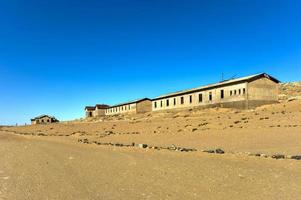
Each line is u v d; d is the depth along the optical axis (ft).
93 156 64.80
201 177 40.68
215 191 33.88
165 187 36.35
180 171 45.01
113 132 138.82
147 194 33.45
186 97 197.98
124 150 74.28
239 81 159.43
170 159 56.13
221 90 171.53
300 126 87.30
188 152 63.31
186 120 140.97
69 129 189.57
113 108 314.35
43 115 395.14
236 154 56.24
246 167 45.57
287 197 30.50
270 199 30.25
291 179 37.22
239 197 31.42
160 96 228.43
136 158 59.21
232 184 36.50
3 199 32.50
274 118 108.68
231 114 137.80
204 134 95.81
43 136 153.69
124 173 45.29
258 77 159.02
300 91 286.66
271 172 41.45
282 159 49.11
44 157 64.75
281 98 219.82
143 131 127.03
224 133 92.53
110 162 55.83
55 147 87.40
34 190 36.22
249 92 155.74
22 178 43.27
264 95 160.76
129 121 187.01
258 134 83.25
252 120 111.65
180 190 34.78
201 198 31.55
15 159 62.39
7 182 40.78
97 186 37.73
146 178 41.45
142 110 267.59
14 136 167.94
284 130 83.92
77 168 50.65
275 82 165.07
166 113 197.36
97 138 119.34
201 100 185.68
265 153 56.80
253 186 35.17
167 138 97.45
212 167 46.75
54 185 38.70
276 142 69.67
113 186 37.55
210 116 143.02
